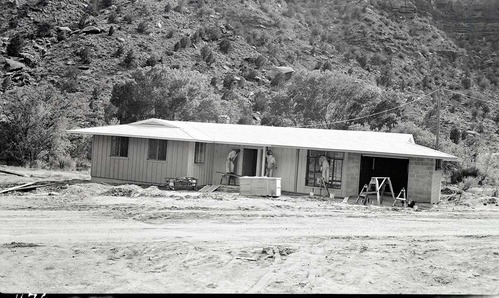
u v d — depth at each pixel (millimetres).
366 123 62688
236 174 32500
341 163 30047
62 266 13438
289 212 22438
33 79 84125
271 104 71062
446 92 106938
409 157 28562
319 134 33469
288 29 122438
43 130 42688
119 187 27281
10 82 81312
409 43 129000
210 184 32969
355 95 67500
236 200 25547
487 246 16422
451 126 86500
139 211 21094
